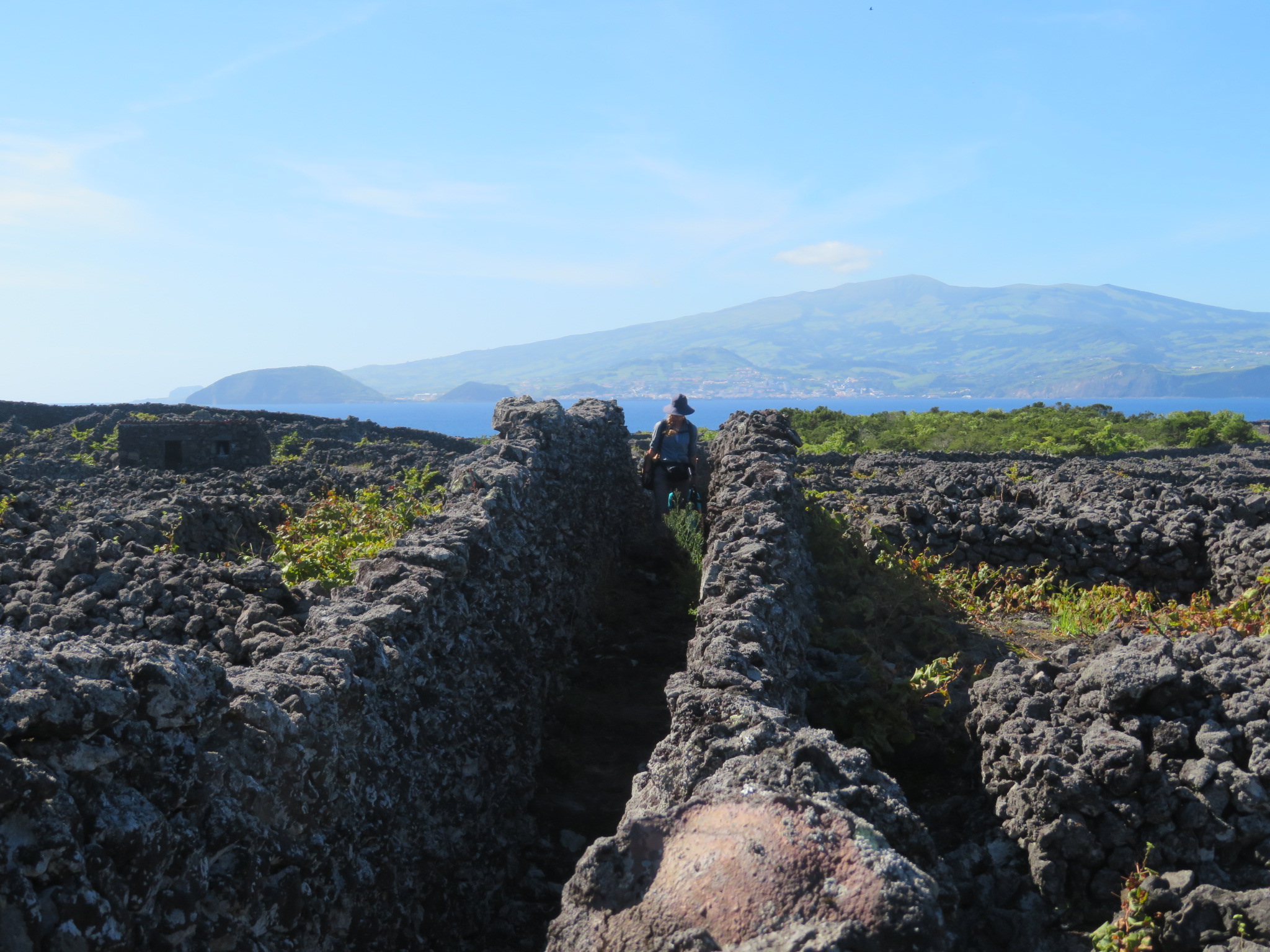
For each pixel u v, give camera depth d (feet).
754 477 29.04
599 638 30.35
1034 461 77.56
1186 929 11.64
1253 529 29.09
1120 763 13.15
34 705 7.20
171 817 8.43
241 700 9.69
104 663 8.22
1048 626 26.40
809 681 18.99
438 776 14.84
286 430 97.25
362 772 12.28
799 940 6.57
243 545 30.14
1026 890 13.12
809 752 9.64
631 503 50.98
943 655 22.89
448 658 16.56
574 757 22.08
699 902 7.25
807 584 24.08
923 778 17.49
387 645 13.74
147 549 20.35
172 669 8.69
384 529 28.30
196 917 8.31
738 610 15.58
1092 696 14.80
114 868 7.54
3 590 17.12
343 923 10.91
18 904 6.72
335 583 20.61
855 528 30.53
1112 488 36.47
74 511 29.94
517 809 18.94
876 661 19.71
